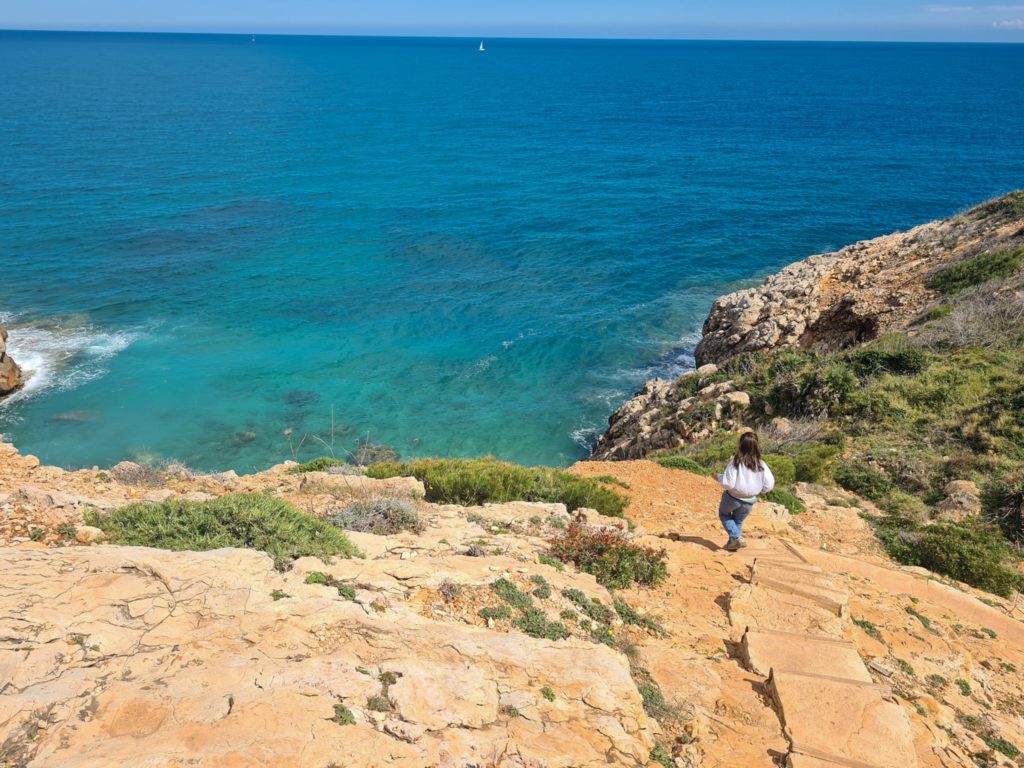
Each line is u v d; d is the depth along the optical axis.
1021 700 6.77
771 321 28.72
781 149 95.31
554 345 37.69
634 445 23.69
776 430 18.09
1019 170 79.06
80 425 28.81
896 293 27.33
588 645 6.19
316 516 9.73
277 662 4.92
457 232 57.78
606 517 11.27
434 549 8.16
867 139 102.38
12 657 4.61
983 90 183.50
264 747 4.04
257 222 58.78
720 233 58.25
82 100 132.75
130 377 32.88
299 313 41.19
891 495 13.78
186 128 103.81
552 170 82.56
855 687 5.95
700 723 5.47
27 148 83.00
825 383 19.02
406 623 5.78
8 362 31.17
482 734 4.62
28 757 3.84
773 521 11.52
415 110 135.88
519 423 30.38
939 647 7.34
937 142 99.12
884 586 9.01
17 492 8.49
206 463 26.72
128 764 3.78
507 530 9.83
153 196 65.00
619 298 44.56
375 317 40.94
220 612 5.50
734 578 8.53
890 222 60.81
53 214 57.69
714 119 125.81
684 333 39.31
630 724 5.14
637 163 86.75
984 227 30.17
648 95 170.38
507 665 5.45
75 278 44.50
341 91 169.50
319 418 30.27
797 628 7.20
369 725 4.44
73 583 5.64
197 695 4.45
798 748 5.21
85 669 4.63
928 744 5.51
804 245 55.28
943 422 16.12
